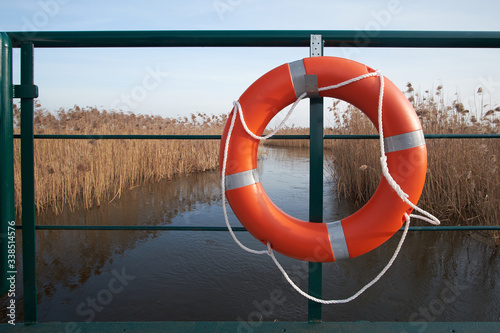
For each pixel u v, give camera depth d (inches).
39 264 126.5
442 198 177.3
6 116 58.1
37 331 56.6
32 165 59.8
